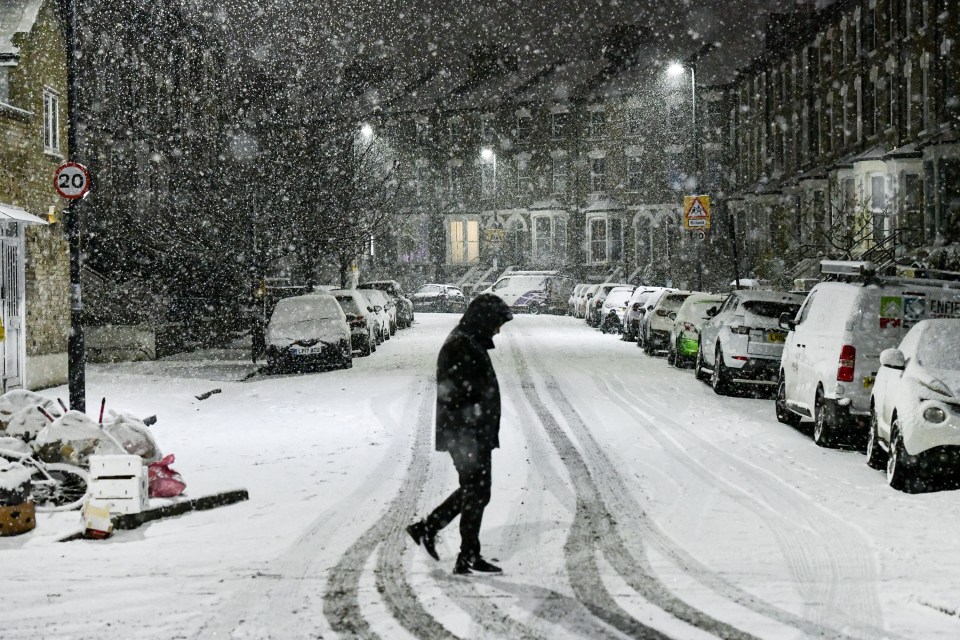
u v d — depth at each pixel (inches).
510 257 2970.0
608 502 397.7
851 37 1708.9
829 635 236.5
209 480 451.8
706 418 645.9
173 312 1382.9
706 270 2379.4
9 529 349.7
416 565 304.7
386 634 238.7
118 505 366.3
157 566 305.9
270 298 1434.5
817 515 373.7
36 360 822.5
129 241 1429.6
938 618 249.9
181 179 1601.9
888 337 511.2
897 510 382.0
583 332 1633.9
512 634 238.4
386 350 1305.4
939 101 1391.5
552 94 2928.2
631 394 780.6
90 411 664.4
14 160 796.6
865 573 293.3
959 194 1321.4
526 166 2957.7
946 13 1368.1
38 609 260.5
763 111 2187.5
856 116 1689.2
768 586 279.9
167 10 1649.9
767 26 2213.3
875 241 1341.0
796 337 606.2
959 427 408.8
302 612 256.5
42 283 837.2
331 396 792.9
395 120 3036.4
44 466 396.8
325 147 1503.4
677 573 294.0
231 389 861.2
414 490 426.6
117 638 236.5
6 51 802.2
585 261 2859.3
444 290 2571.4
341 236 1493.6
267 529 356.5
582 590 276.4
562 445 540.1
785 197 1926.7
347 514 379.9
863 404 509.0
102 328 1144.2
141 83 1590.8
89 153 1476.4
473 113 3009.4
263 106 1507.1
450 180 3034.0
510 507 387.9
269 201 1382.9
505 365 1035.3
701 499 403.5
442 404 298.5
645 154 2765.7
